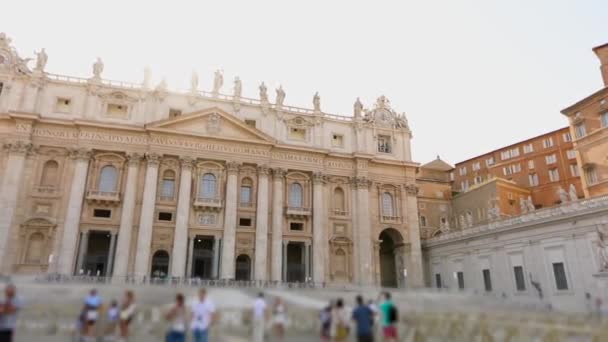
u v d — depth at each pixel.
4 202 38.78
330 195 51.47
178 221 42.97
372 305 18.27
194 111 46.56
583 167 44.09
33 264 38.84
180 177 44.88
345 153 52.66
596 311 21.28
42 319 18.20
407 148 57.16
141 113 46.06
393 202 54.38
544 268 36.81
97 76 45.75
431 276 54.19
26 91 43.00
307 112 53.59
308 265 47.62
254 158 48.09
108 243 44.97
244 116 50.34
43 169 41.84
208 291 22.02
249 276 45.31
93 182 42.69
